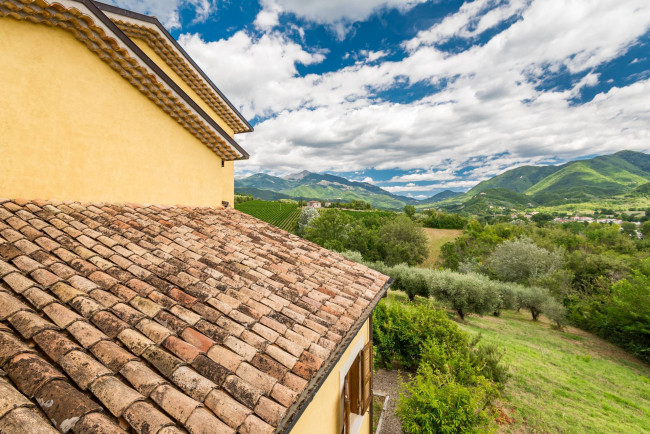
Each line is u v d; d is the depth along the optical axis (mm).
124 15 6770
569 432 10531
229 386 2533
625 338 23266
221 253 5289
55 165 4711
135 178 5980
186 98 6355
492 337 21266
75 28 4648
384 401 11633
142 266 4051
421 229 59062
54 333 2391
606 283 31703
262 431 2207
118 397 2055
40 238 3764
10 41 4156
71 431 1779
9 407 1742
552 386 14195
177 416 2119
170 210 6492
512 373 14703
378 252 51781
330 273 6203
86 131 5074
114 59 5230
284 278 5105
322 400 4141
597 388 15086
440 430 7230
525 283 36750
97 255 3896
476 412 8406
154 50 8078
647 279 23766
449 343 12094
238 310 3730
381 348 13695
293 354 3264
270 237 7156
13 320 2402
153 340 2754
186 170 7266
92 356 2371
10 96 4176
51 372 2043
